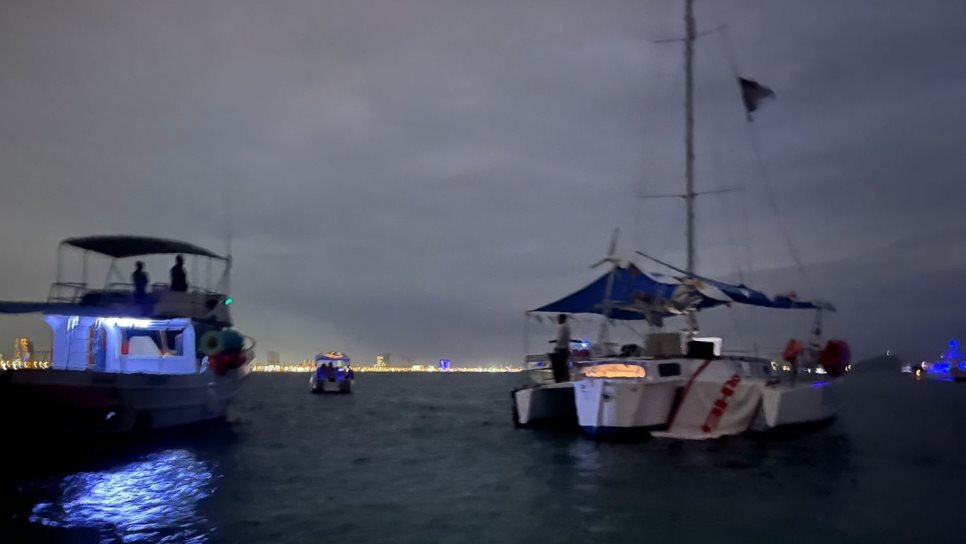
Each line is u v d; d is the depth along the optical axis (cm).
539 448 1967
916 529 1113
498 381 11350
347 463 1778
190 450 2017
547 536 1081
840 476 1531
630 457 1753
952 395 5281
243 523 1166
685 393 1984
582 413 1989
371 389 7162
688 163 2462
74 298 2259
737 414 2000
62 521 1182
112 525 1156
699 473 1562
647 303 2156
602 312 2288
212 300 2503
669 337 2045
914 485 1439
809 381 2344
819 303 2267
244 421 2991
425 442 2197
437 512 1234
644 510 1235
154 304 2242
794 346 2225
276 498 1356
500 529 1121
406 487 1457
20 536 1091
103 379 1884
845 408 3772
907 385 7488
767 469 1609
